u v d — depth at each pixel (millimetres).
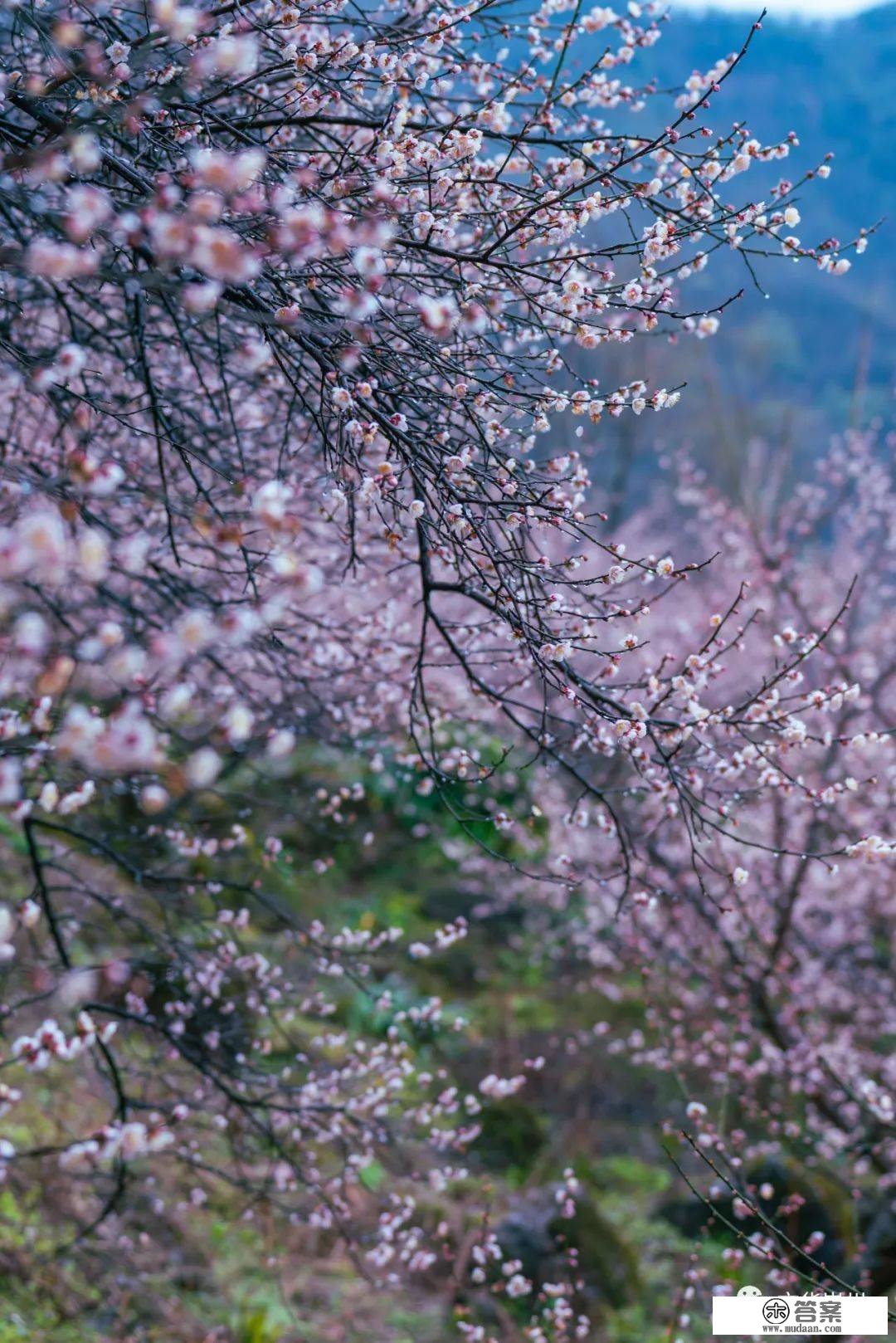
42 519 1236
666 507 16828
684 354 22750
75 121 2211
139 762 1343
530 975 11078
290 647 3873
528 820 3252
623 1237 7461
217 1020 4242
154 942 4090
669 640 10078
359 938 4445
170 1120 2486
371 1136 4301
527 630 2740
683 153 2754
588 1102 9312
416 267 3402
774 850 2844
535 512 2854
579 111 3602
